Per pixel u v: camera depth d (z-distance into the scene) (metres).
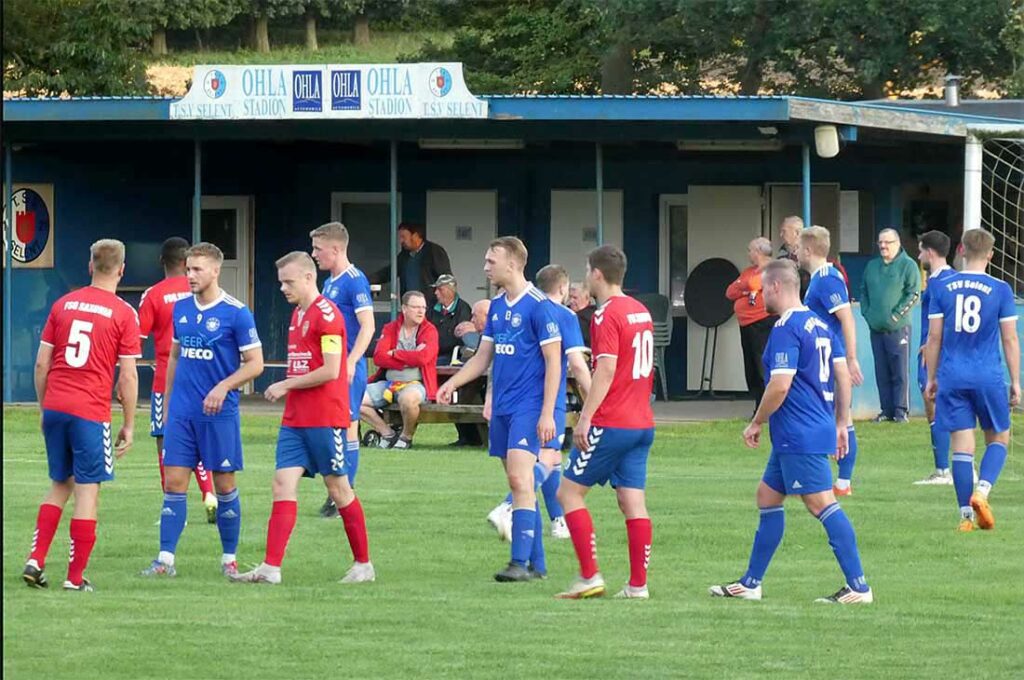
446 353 67.12
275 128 75.62
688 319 85.19
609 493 49.81
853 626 30.20
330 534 41.50
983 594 33.53
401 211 87.69
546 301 34.72
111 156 83.69
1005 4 111.44
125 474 53.91
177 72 185.25
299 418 34.34
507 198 87.00
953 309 42.72
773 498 32.72
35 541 33.88
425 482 51.59
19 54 120.81
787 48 115.12
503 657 27.31
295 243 88.62
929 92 116.56
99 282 34.09
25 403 80.31
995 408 42.47
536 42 132.62
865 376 70.94
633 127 73.38
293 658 27.19
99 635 28.89
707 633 29.39
